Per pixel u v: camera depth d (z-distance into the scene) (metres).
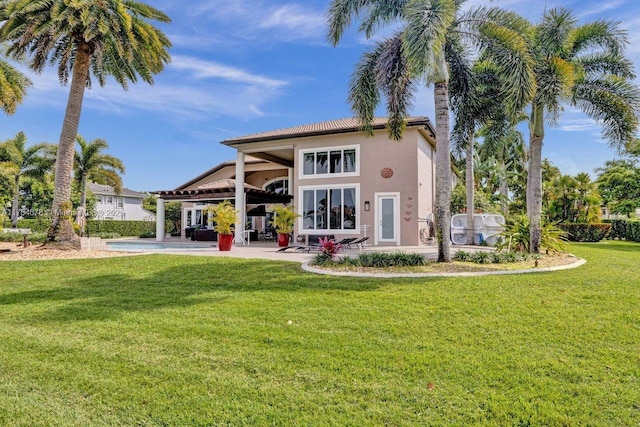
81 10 13.65
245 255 14.16
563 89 12.12
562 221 28.23
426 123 18.92
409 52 9.88
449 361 4.42
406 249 17.06
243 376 4.11
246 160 28.64
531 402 3.52
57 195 15.43
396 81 12.73
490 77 15.88
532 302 6.75
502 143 19.50
